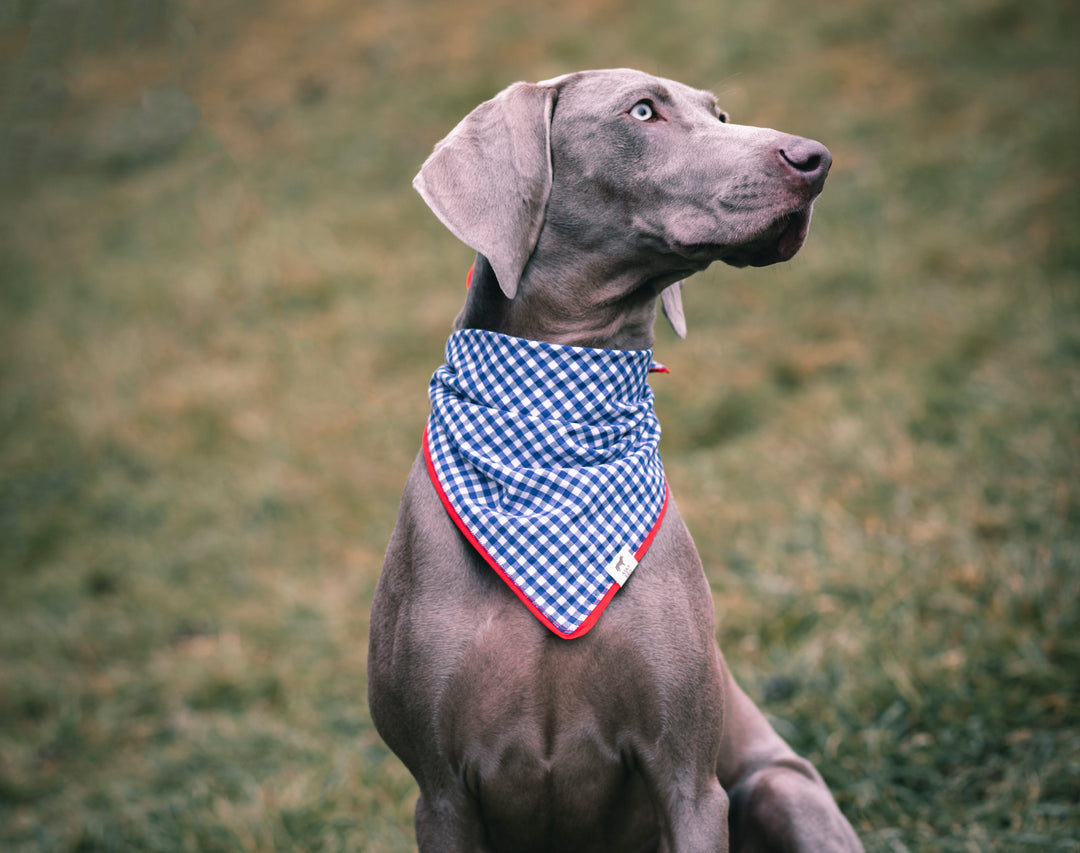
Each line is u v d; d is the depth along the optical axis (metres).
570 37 10.65
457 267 8.46
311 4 12.98
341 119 10.78
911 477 4.81
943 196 7.52
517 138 2.32
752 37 9.88
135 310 8.90
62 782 4.39
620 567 2.21
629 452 2.37
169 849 3.70
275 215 9.70
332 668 4.78
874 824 3.10
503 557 2.21
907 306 6.52
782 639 4.02
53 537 6.49
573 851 2.37
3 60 12.19
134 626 5.42
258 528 6.13
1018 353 5.64
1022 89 8.38
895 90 8.82
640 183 2.30
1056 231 6.75
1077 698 3.32
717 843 2.22
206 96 11.82
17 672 5.22
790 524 4.74
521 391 2.36
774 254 2.27
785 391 6.12
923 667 3.58
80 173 11.52
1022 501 4.36
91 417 7.57
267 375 7.68
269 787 3.92
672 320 2.71
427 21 11.84
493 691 2.19
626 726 2.22
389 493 6.22
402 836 3.52
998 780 3.18
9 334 8.98
